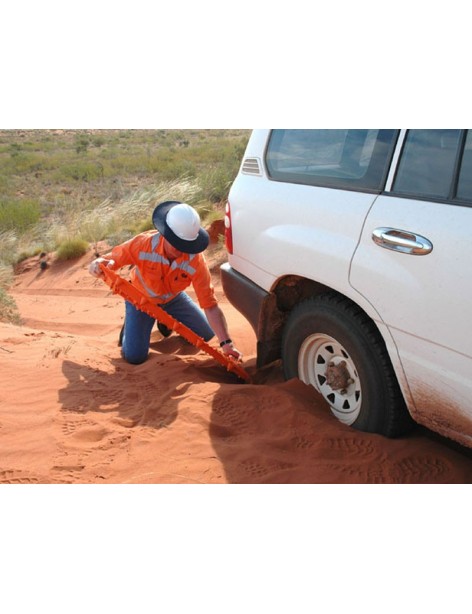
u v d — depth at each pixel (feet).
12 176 95.66
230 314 22.27
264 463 10.68
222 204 41.83
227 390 12.84
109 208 47.91
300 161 12.52
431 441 11.17
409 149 10.29
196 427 11.76
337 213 11.21
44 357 15.37
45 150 130.93
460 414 9.46
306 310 12.16
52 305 30.76
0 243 46.80
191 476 10.38
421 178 10.01
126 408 12.67
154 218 13.92
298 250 11.97
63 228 45.55
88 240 43.14
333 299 11.53
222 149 95.40
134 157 103.65
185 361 15.28
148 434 11.61
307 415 11.75
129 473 10.51
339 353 11.98
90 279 36.11
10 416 12.29
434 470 10.45
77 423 11.98
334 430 11.32
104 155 113.29
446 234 9.28
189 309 16.29
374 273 10.34
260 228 13.17
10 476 10.40
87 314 27.71
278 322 13.74
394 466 10.50
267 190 13.14
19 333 18.19
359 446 10.94
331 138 11.82
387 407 10.95
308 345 12.57
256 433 11.65
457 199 9.40
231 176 44.39
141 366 15.14
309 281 12.97
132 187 76.33
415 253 9.66
